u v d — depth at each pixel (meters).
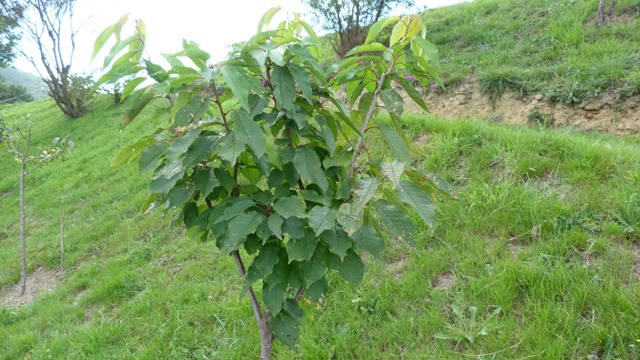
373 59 1.84
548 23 8.04
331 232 1.60
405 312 2.88
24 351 3.95
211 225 1.69
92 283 4.88
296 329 1.85
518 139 4.24
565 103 6.25
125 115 1.70
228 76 1.38
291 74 1.57
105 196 7.46
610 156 3.69
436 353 2.49
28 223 7.68
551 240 3.00
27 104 23.81
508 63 7.46
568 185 3.55
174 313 3.71
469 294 2.82
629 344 2.17
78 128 13.44
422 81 1.87
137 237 5.65
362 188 1.49
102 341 3.63
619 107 5.82
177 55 1.46
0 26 14.30
